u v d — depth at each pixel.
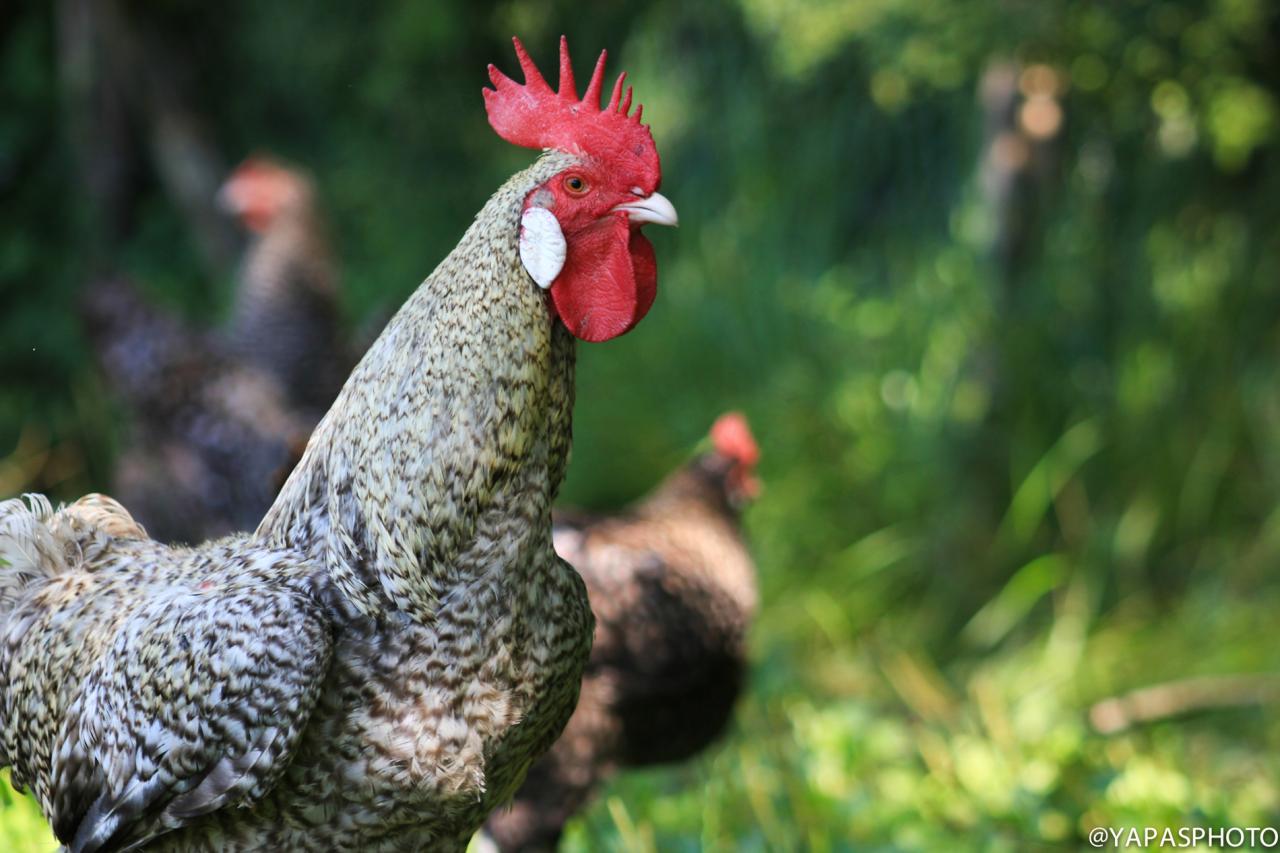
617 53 23.28
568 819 10.73
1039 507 17.92
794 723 14.13
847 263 21.05
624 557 11.20
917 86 19.17
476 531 6.54
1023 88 17.36
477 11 23.20
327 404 15.96
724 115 21.92
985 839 12.43
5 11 23.25
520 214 6.56
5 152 22.97
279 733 6.27
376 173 23.84
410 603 6.49
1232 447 18.61
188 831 6.74
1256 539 18.45
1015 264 18.08
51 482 20.55
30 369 21.70
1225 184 18.72
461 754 6.56
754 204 21.05
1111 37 15.48
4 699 7.55
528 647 6.77
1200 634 17.23
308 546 6.80
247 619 6.37
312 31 24.17
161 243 23.33
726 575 11.90
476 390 6.48
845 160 20.92
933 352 18.86
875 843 12.20
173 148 22.20
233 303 21.39
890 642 17.56
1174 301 18.55
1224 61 15.95
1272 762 14.73
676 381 20.23
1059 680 16.52
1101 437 18.25
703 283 20.89
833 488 18.64
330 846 6.65
